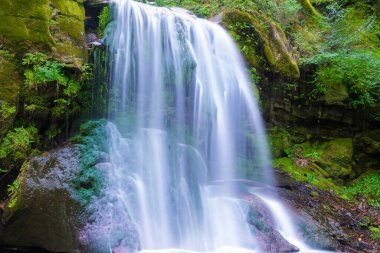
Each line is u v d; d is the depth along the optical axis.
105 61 7.57
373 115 10.80
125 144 6.93
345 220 8.04
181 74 8.39
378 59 10.98
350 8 14.09
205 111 8.58
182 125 8.29
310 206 8.15
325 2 13.63
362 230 7.88
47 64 6.43
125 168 6.57
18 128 6.13
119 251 5.45
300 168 9.66
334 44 11.31
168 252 5.92
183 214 6.51
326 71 10.27
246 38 9.59
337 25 12.22
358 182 10.11
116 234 5.56
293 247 6.53
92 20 8.15
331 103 10.27
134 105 7.91
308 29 12.03
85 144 6.29
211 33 9.15
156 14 8.55
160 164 7.08
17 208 5.31
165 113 8.14
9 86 6.09
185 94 8.41
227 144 8.85
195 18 9.34
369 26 12.18
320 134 10.62
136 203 6.23
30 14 6.52
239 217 6.69
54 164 5.84
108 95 7.62
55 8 6.98
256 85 9.48
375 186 9.83
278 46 9.84
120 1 8.19
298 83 10.17
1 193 5.92
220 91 8.91
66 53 6.80
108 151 6.46
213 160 8.55
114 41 7.78
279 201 7.79
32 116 6.40
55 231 5.34
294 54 10.49
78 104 7.16
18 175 5.83
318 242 6.95
